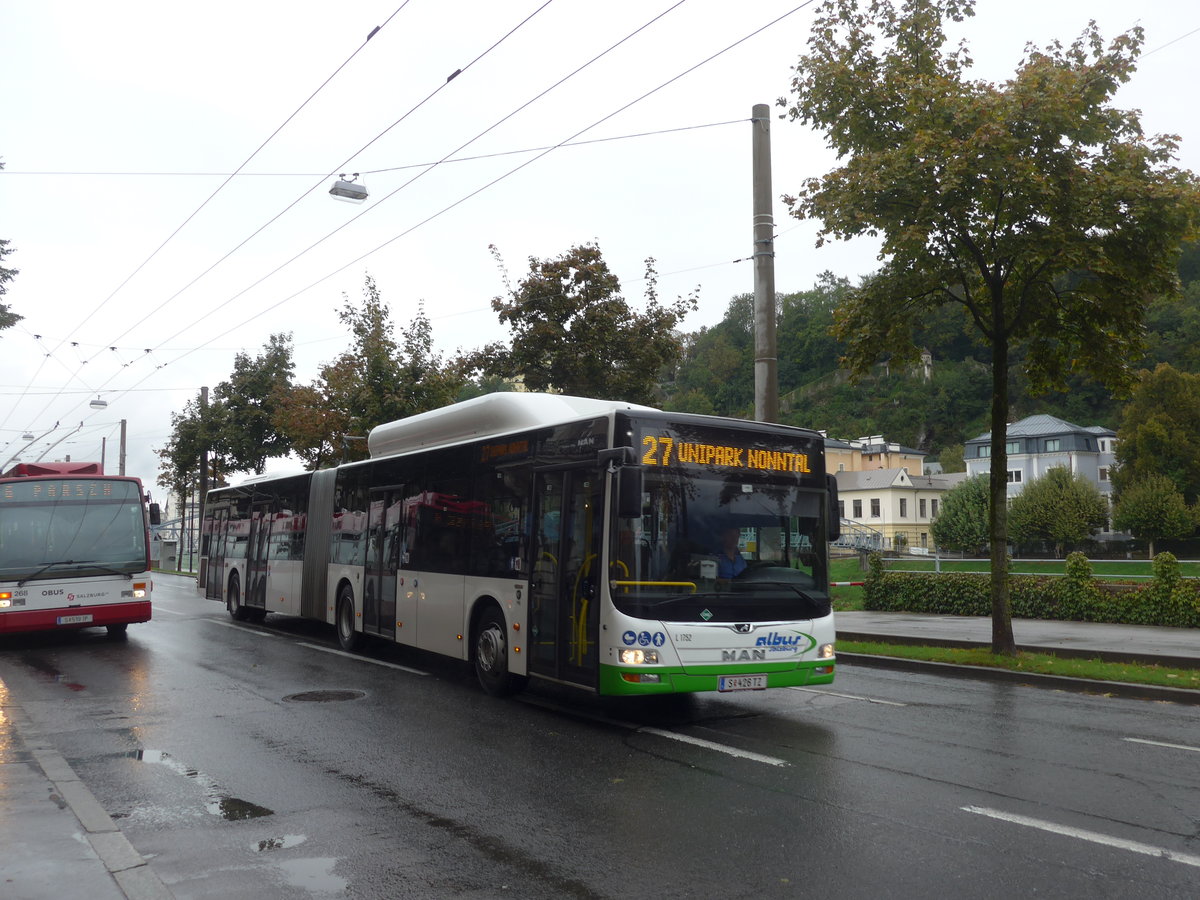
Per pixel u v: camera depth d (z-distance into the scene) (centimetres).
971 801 639
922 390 12419
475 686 1161
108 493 1642
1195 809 619
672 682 855
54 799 643
